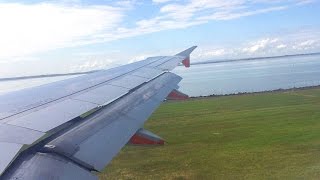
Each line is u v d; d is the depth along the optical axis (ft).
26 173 9.89
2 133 12.38
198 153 44.24
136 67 33.68
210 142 49.93
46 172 10.18
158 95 23.53
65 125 14.62
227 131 56.80
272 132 53.93
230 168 37.83
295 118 64.39
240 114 72.90
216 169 37.81
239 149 45.27
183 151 45.39
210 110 81.66
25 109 16.24
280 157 40.60
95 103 18.40
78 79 25.66
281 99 95.76
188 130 59.16
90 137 13.78
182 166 39.27
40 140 12.55
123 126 16.24
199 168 38.40
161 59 40.34
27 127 13.35
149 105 20.76
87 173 10.99
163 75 30.35
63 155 11.62
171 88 26.68
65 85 22.95
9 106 16.79
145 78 27.78
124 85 24.09
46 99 18.48
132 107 19.29
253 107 83.05
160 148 46.70
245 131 55.98
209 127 60.90
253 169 37.04
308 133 51.67
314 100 89.40
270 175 34.86
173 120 69.92
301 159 39.40
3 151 10.79
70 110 16.47
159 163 40.50
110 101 19.27
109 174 37.06
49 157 11.19
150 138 17.42
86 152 12.41
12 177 9.57
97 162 12.07
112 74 28.71
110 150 13.35
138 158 42.39
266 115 69.41
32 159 10.87
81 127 14.61
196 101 101.60
